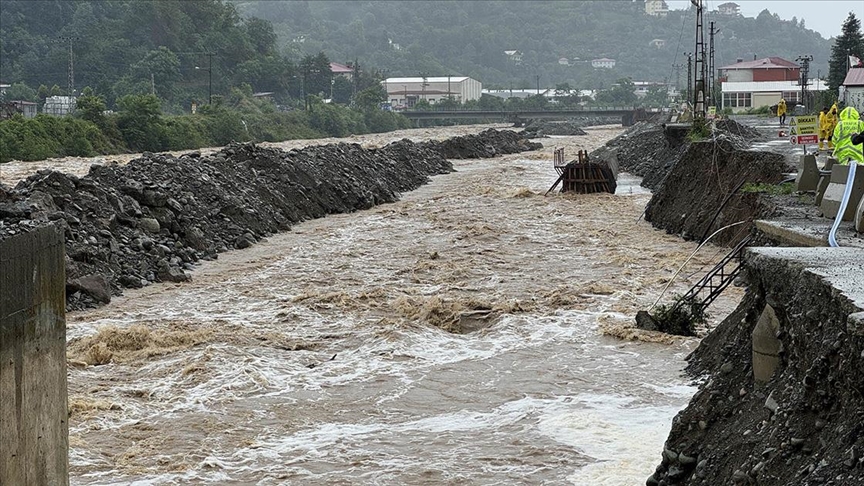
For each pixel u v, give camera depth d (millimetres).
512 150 107062
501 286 31922
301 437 18219
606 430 18109
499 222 46812
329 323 27203
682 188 43500
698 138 53625
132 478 16172
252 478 16250
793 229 20234
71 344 24125
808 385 11258
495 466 16594
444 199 57750
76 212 33125
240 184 46031
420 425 18859
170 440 17953
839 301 11234
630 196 58094
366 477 16234
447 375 22125
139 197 36562
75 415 19094
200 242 37031
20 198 31250
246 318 27703
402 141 78188
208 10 183375
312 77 187875
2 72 158125
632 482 15570
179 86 159750
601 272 34031
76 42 162250
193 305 29375
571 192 58375
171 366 22484
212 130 115188
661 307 25609
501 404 20047
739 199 36562
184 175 42219
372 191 57188
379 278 33562
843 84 83750
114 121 99750
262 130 129125
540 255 37875
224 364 22531
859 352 10336
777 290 13328
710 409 13891
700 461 13078
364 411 19734
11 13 173875
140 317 27688
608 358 23234
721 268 25344
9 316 11461
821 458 10469
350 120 153875
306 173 51875
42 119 89500
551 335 25516
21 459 11820
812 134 31547
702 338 24469
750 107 135125
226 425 18797
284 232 44375
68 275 29016
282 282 32844
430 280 33312
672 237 41000
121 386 21156
